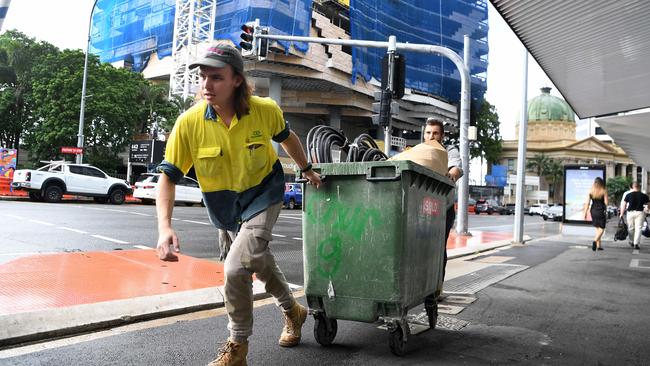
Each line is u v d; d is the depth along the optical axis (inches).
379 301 130.3
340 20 2214.6
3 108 1403.8
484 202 2165.4
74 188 802.8
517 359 134.7
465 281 263.7
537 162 3880.4
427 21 2266.2
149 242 353.7
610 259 391.5
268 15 1680.6
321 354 133.6
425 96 2299.5
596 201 473.7
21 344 134.1
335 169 133.9
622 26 343.0
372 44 467.2
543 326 171.3
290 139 117.5
